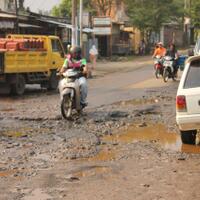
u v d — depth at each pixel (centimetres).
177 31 9125
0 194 790
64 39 4672
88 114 1641
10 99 2170
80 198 770
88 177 894
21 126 1432
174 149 1133
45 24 4153
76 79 1593
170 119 1541
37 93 2469
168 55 2980
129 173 921
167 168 958
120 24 6600
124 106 1825
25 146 1157
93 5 6262
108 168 959
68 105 1551
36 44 2478
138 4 6662
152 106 1812
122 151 1110
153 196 779
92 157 1052
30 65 2420
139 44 7119
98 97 2123
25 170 940
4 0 4328
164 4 6662
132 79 3152
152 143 1198
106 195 786
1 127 1413
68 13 6088
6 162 1000
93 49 4191
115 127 1413
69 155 1060
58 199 765
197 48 2448
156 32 7075
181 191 805
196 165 983
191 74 1152
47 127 1413
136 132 1342
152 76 3359
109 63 5019
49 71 2592
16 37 2639
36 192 802
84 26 5062
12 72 2281
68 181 866
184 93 1134
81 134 1305
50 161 1013
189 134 1171
